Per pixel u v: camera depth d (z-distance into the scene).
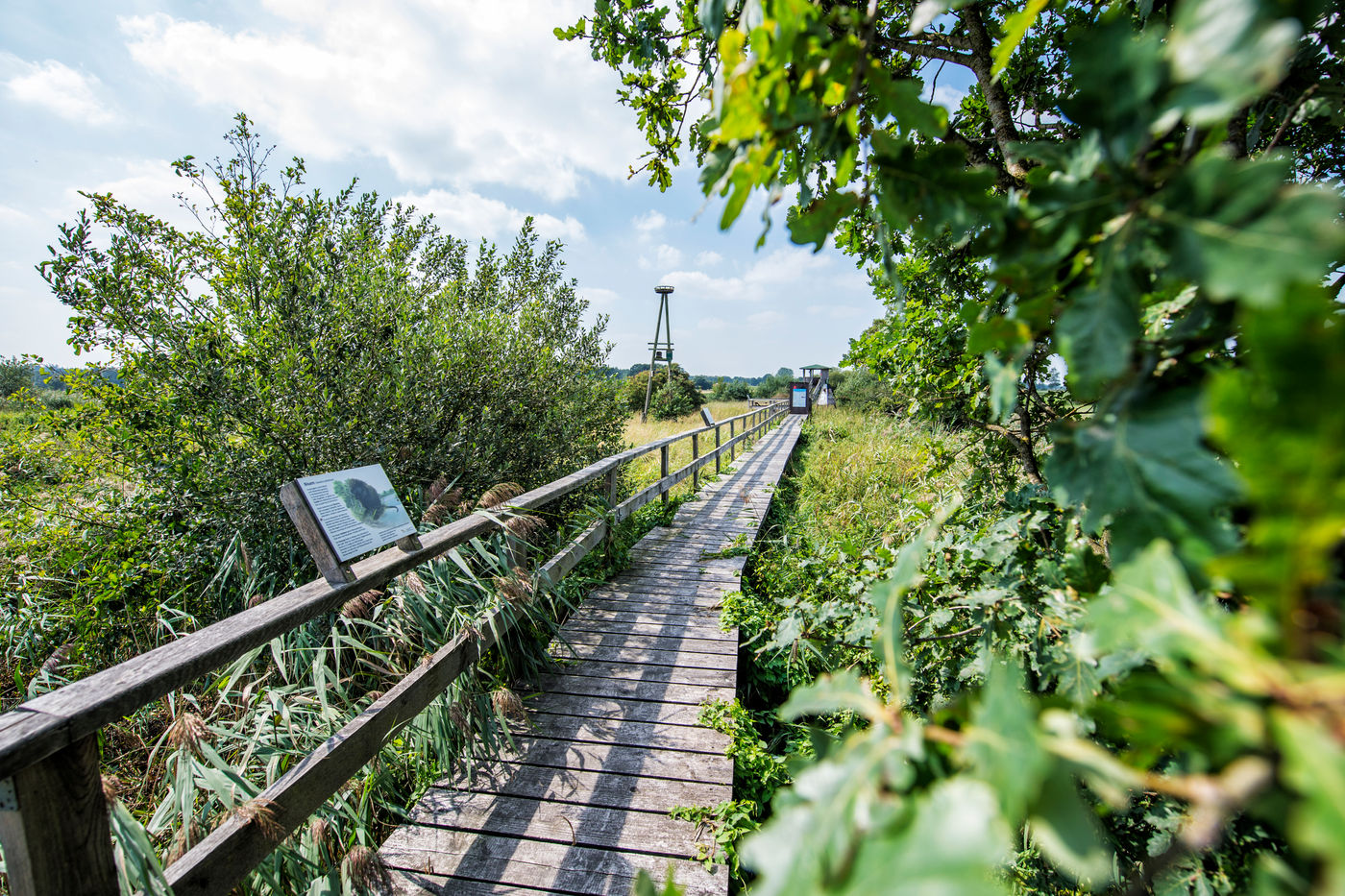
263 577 3.89
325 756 2.15
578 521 5.50
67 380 3.91
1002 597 1.26
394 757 2.75
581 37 2.61
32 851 1.35
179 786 2.11
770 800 2.89
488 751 3.00
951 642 1.71
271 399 4.21
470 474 5.47
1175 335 0.53
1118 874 1.25
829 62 0.54
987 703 0.37
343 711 3.01
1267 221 0.34
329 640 3.40
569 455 6.88
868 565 2.29
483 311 6.49
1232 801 0.29
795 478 11.58
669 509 7.98
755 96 0.53
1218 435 0.26
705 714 3.36
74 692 1.49
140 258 4.07
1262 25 0.35
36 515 3.98
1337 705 0.27
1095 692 0.75
